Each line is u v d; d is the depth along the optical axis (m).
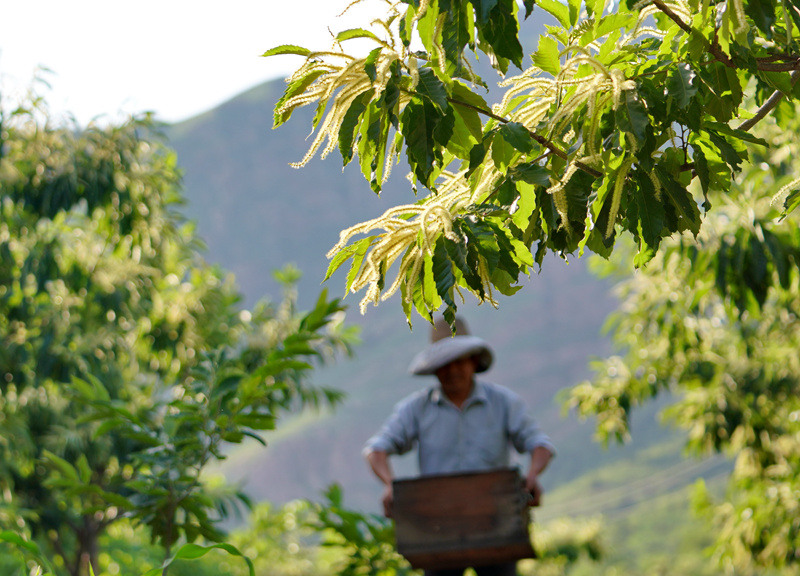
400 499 4.25
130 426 3.72
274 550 14.27
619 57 2.21
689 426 9.28
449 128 2.04
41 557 2.50
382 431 4.93
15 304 9.02
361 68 2.07
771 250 5.39
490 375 129.38
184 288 10.21
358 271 2.20
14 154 8.38
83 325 9.14
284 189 169.62
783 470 8.70
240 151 176.50
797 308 7.37
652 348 8.93
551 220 2.20
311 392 9.36
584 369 127.50
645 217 2.12
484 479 4.17
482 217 2.10
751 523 8.20
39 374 8.66
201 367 3.72
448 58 2.00
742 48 2.12
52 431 9.21
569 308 137.62
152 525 3.77
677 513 82.88
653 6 2.16
